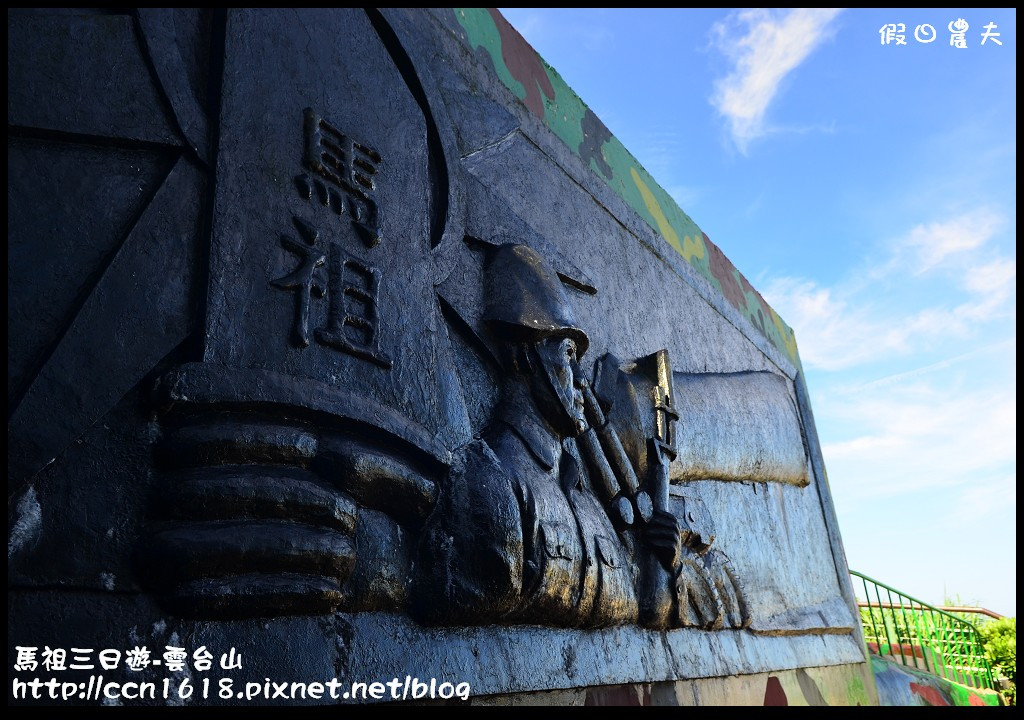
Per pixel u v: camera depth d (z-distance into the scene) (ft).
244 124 4.85
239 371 4.25
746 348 12.84
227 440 4.03
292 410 4.42
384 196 5.74
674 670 7.45
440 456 5.22
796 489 12.91
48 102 4.00
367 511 4.83
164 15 4.70
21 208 3.80
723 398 10.85
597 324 8.51
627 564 7.22
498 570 5.29
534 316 6.55
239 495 3.96
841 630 12.30
